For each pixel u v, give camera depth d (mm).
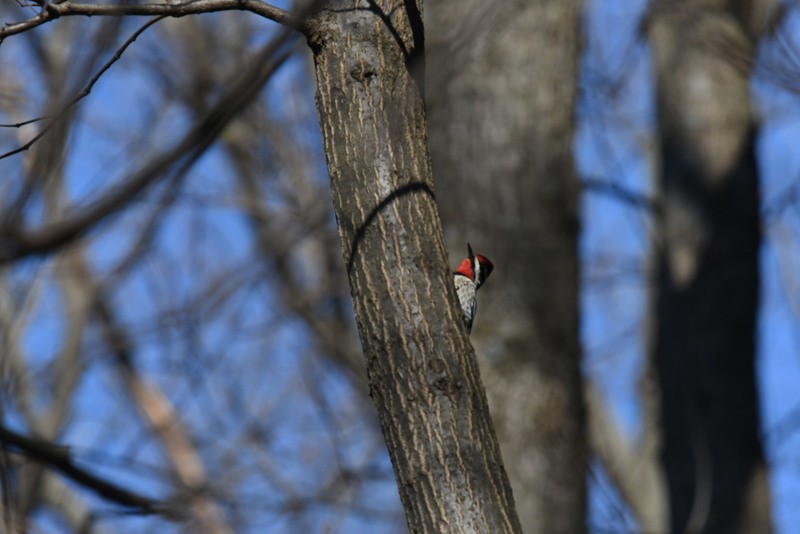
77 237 4898
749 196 13906
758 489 12992
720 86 14094
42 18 5383
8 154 5586
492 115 12781
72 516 17062
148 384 18641
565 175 12992
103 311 16188
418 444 5578
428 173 5918
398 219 5734
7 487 9367
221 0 5465
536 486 12023
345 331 19328
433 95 12977
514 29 12930
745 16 11727
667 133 14422
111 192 4859
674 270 13984
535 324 12438
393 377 5645
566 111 12977
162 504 9398
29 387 14484
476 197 12719
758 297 13711
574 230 12930
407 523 5629
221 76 15539
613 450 19859
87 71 5484
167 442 17781
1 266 4852
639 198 15094
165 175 5000
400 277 5691
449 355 5648
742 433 13188
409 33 5961
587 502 12227
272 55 4969
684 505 13172
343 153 5832
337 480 16484
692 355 13516
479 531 5484
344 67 5855
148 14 5414
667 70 14414
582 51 13539
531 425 12172
